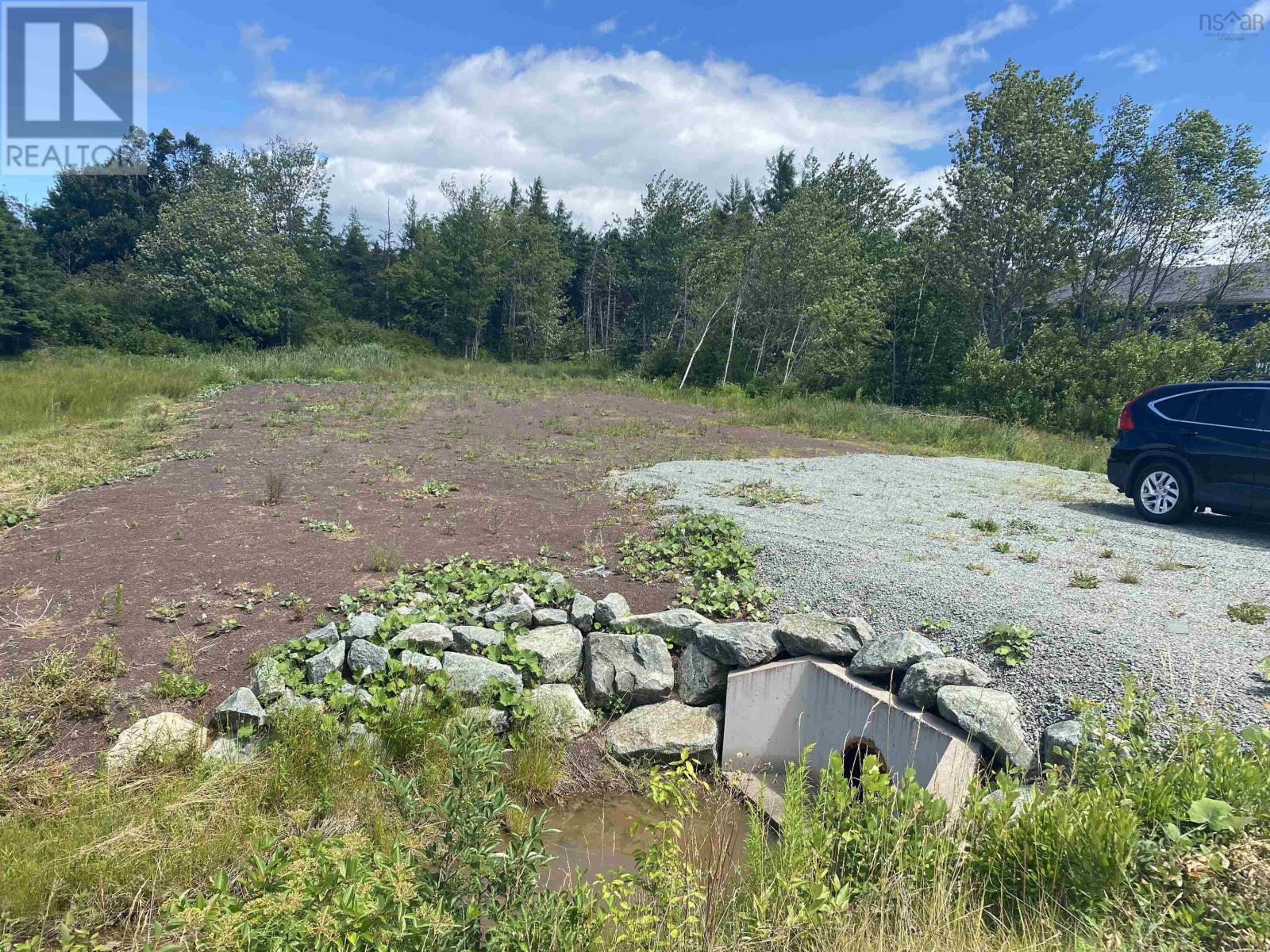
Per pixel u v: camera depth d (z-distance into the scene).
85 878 3.20
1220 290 28.62
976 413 22.30
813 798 3.84
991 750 4.13
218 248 37.47
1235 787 3.13
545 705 4.88
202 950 2.28
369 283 58.47
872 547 6.91
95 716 4.39
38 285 31.73
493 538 7.66
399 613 5.50
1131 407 8.65
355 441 13.00
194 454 11.24
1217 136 26.84
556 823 4.23
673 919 2.75
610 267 54.34
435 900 2.47
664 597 6.31
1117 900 2.71
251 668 4.96
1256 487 7.46
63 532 7.36
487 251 44.66
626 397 24.86
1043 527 7.78
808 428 17.80
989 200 28.66
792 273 29.91
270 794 3.88
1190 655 4.51
